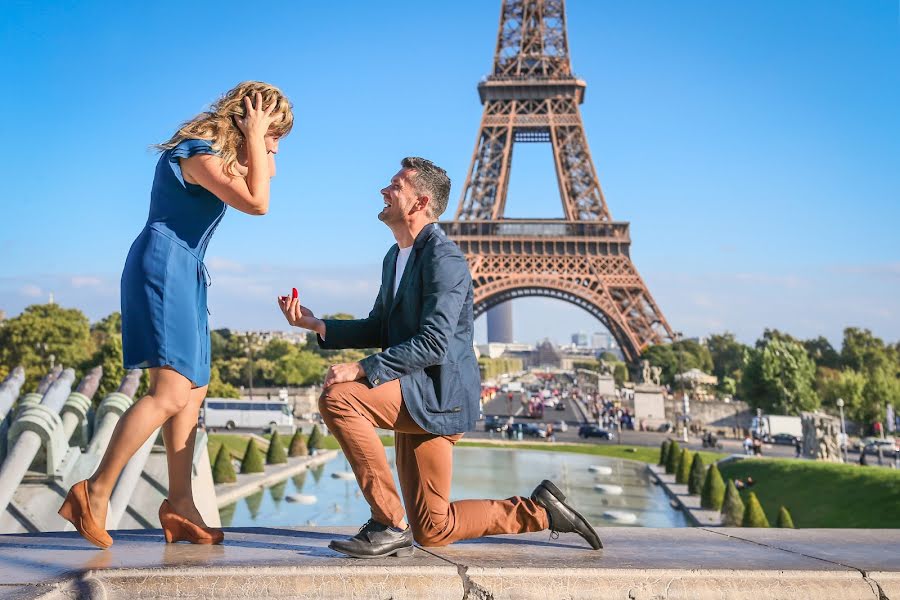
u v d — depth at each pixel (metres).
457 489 54.62
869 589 5.55
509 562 5.44
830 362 165.88
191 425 6.00
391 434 78.12
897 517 32.97
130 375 24.30
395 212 6.23
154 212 5.72
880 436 101.12
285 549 5.70
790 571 5.54
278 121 5.85
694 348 195.25
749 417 115.31
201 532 5.93
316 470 65.94
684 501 48.59
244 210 5.62
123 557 5.22
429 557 5.57
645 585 5.31
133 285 5.56
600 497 52.69
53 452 18.81
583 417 132.88
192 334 5.64
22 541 5.96
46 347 106.69
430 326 5.67
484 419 117.31
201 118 5.71
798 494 42.44
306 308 6.68
